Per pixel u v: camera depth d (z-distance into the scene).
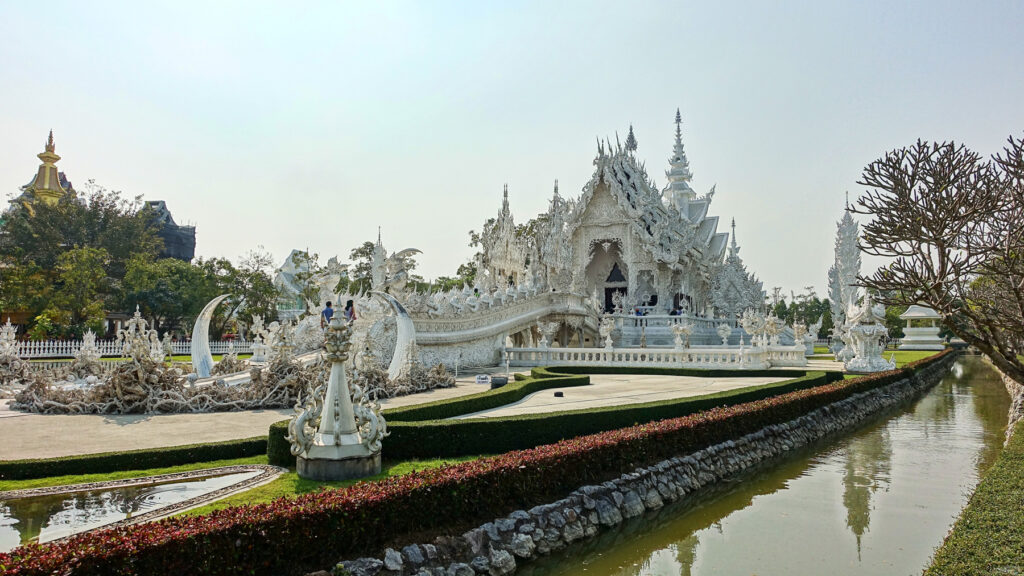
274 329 29.02
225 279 58.25
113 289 55.22
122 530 6.39
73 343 39.59
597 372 30.58
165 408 16.06
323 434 9.95
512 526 9.66
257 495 8.80
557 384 23.55
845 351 37.50
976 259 13.80
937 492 14.38
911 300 12.45
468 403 16.22
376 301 27.44
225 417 15.27
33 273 46.81
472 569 8.53
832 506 13.34
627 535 11.52
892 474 16.12
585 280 53.66
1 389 20.73
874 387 28.33
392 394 19.47
